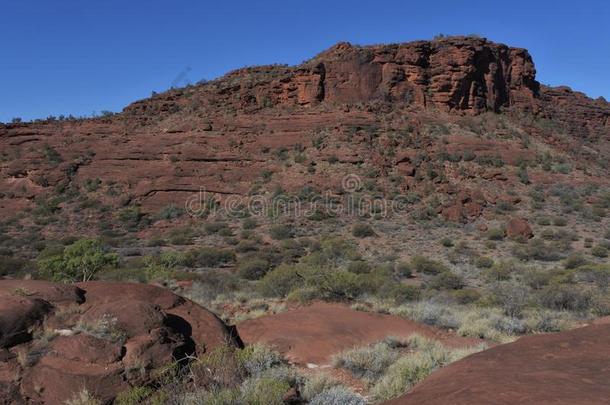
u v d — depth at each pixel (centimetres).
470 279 3200
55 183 6588
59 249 3972
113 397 685
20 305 774
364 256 4112
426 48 7519
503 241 4512
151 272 2681
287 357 1027
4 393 662
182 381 733
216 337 903
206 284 2406
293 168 6319
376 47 7706
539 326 1473
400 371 867
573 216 5262
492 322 1468
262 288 2094
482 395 380
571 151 7444
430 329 1364
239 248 4453
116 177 6619
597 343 508
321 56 8388
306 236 4816
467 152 6406
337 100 7544
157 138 7300
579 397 359
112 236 5366
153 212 5997
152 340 766
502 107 7956
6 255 4562
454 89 7325
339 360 991
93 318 779
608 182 6425
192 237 5112
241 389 712
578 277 2891
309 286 1922
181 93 8869
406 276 3412
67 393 672
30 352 714
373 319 1345
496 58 8006
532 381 403
